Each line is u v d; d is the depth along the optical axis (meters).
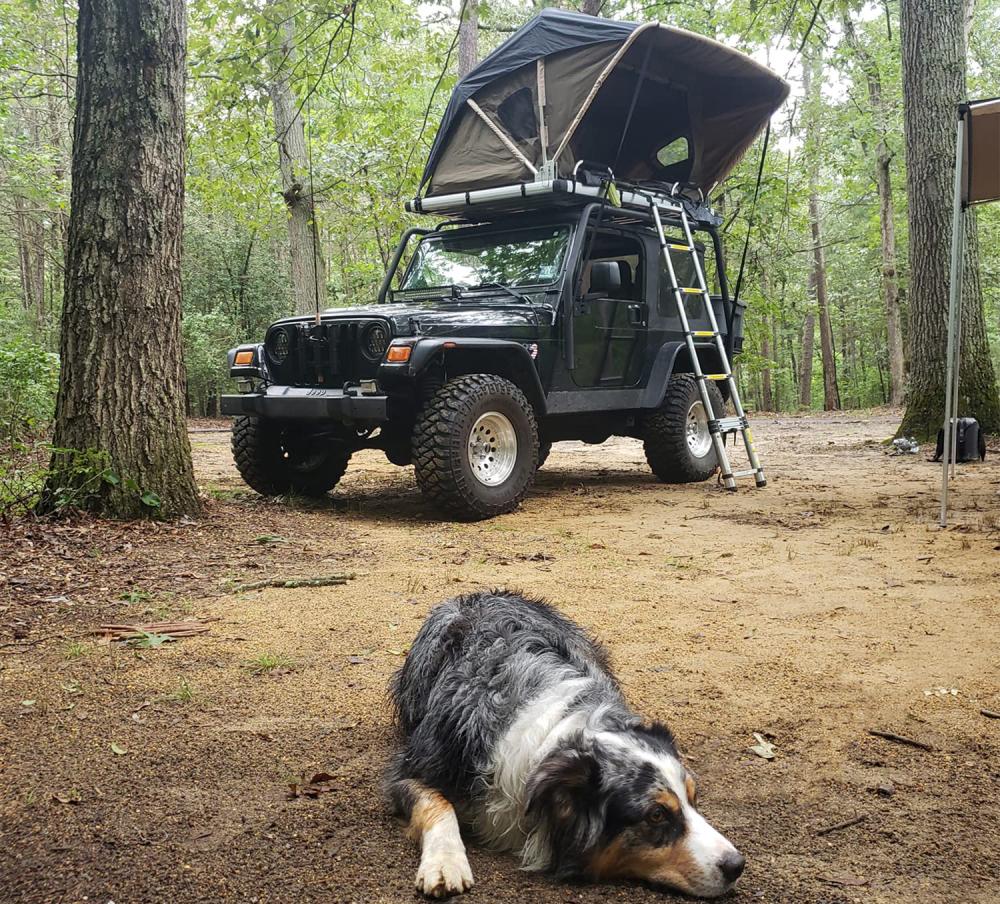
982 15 22.44
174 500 6.97
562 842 2.25
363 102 15.23
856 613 4.76
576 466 11.88
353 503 8.66
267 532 6.84
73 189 6.73
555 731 2.39
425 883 2.24
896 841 2.56
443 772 2.58
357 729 3.32
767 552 6.24
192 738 3.21
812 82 22.92
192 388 25.34
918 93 12.13
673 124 10.06
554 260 8.59
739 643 4.30
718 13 15.51
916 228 12.48
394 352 7.13
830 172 32.59
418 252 9.52
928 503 8.06
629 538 6.81
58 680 3.76
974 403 12.53
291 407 7.71
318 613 4.77
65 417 6.81
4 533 6.18
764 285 27.59
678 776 2.24
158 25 6.64
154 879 2.33
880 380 43.19
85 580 5.32
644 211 9.43
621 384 9.23
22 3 13.91
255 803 2.75
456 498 7.41
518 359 7.98
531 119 8.67
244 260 27.33
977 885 2.33
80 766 2.98
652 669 3.96
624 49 7.95
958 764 3.05
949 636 4.35
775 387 43.66
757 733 3.31
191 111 14.60
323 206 19.73
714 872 2.14
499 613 3.14
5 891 2.27
